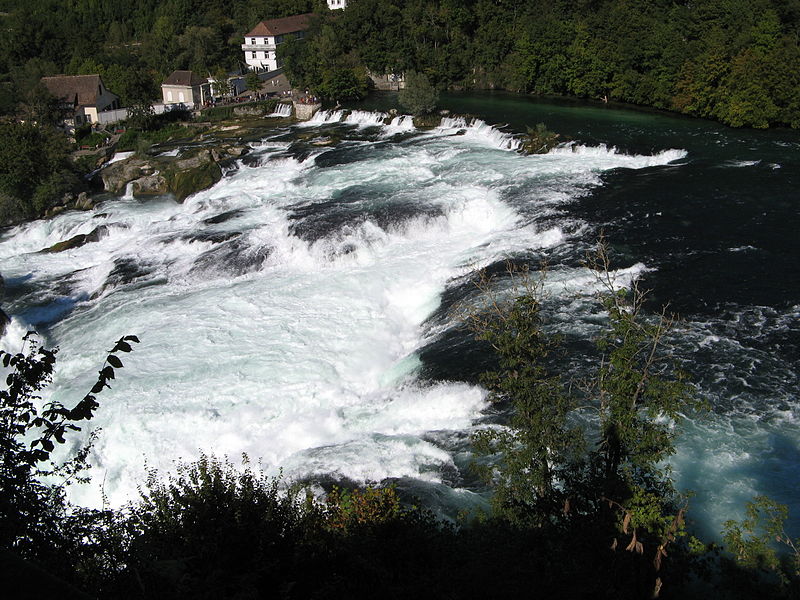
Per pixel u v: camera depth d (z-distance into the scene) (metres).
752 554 17.02
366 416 30.77
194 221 54.25
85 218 58.47
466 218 48.91
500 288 37.28
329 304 39.22
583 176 54.00
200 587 13.73
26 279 48.31
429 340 35.38
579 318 34.00
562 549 17.67
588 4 95.69
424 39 104.25
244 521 17.06
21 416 13.05
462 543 18.80
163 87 101.38
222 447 29.67
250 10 146.62
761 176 52.25
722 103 69.75
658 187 50.72
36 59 119.25
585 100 86.44
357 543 17.72
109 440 30.02
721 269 37.91
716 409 27.00
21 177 62.28
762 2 77.31
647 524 16.91
